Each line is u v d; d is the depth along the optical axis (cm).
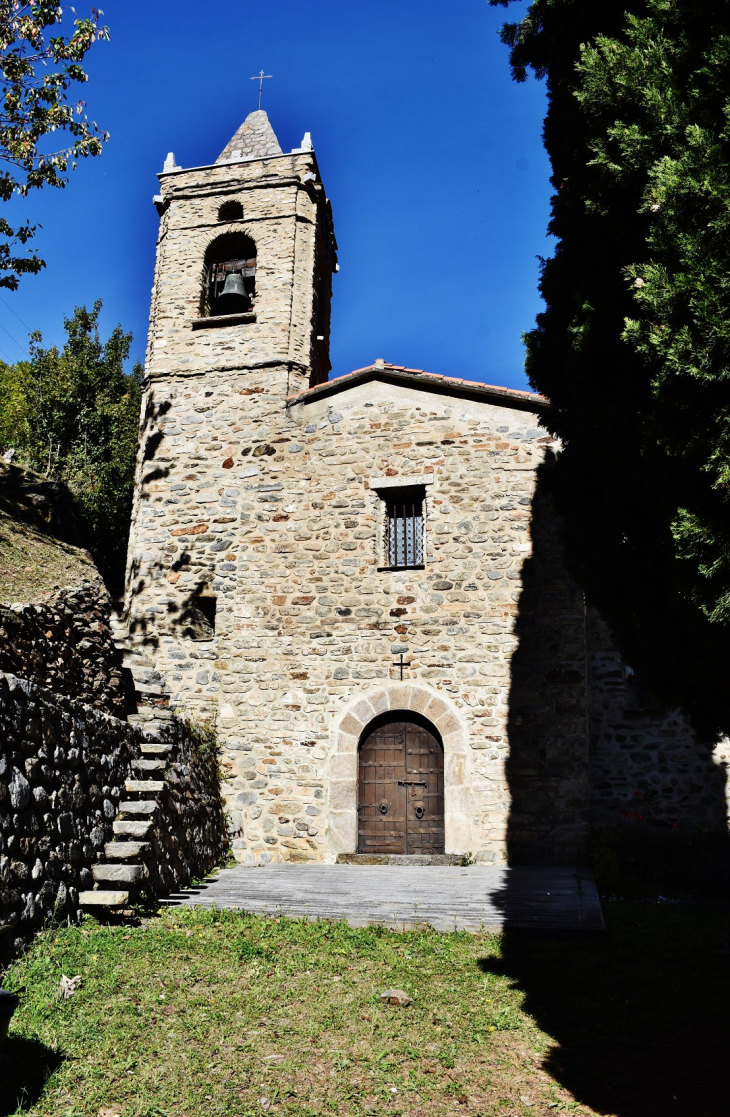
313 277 1403
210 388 1334
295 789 1123
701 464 443
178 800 912
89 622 869
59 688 777
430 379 1214
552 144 676
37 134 998
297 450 1262
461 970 598
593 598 616
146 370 1384
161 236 1453
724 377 419
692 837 1054
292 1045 463
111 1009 491
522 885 867
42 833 620
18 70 995
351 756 1118
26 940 568
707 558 440
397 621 1153
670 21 501
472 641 1123
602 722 1148
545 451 1170
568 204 643
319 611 1184
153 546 1277
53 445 2169
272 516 1242
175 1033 470
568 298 651
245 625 1205
